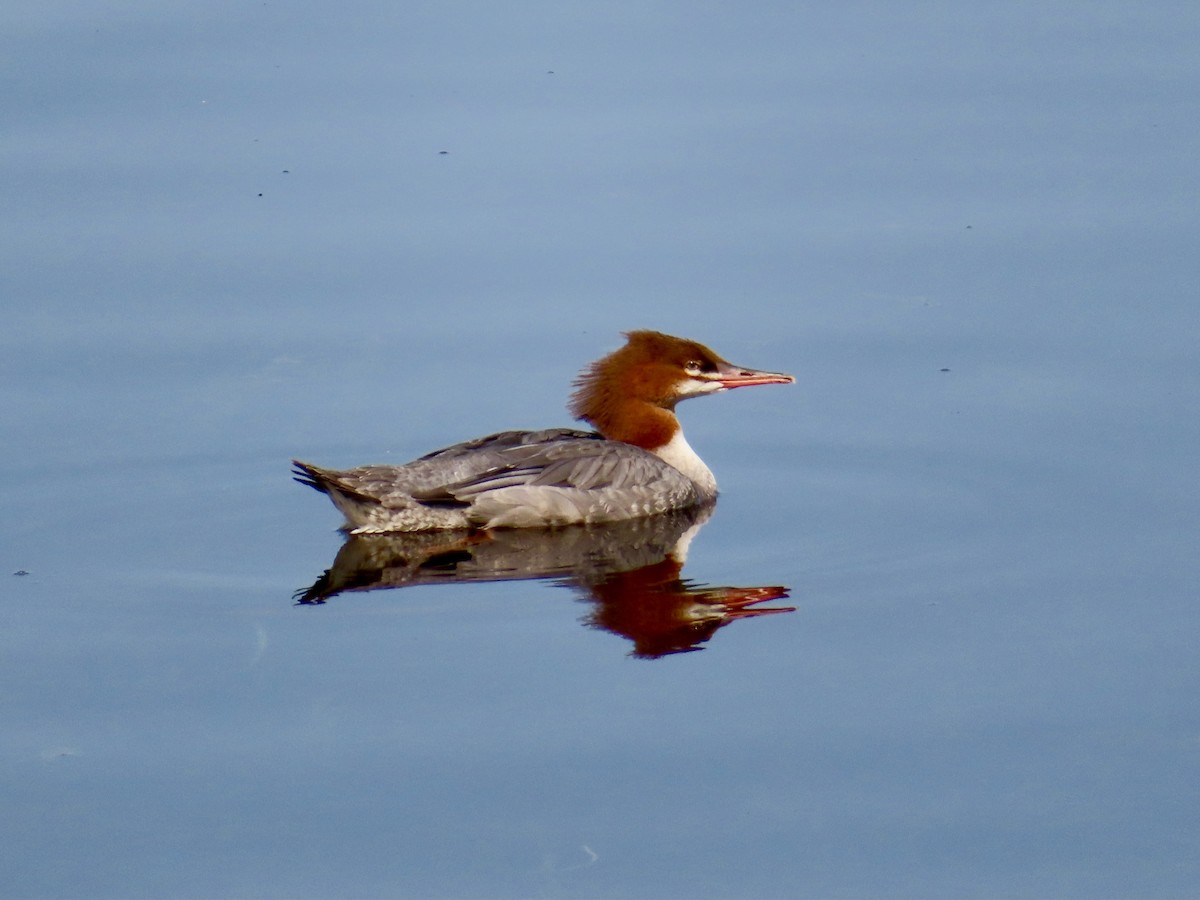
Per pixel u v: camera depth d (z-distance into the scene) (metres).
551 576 15.25
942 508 16.64
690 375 18.25
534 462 16.94
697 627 14.05
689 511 17.20
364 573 15.30
